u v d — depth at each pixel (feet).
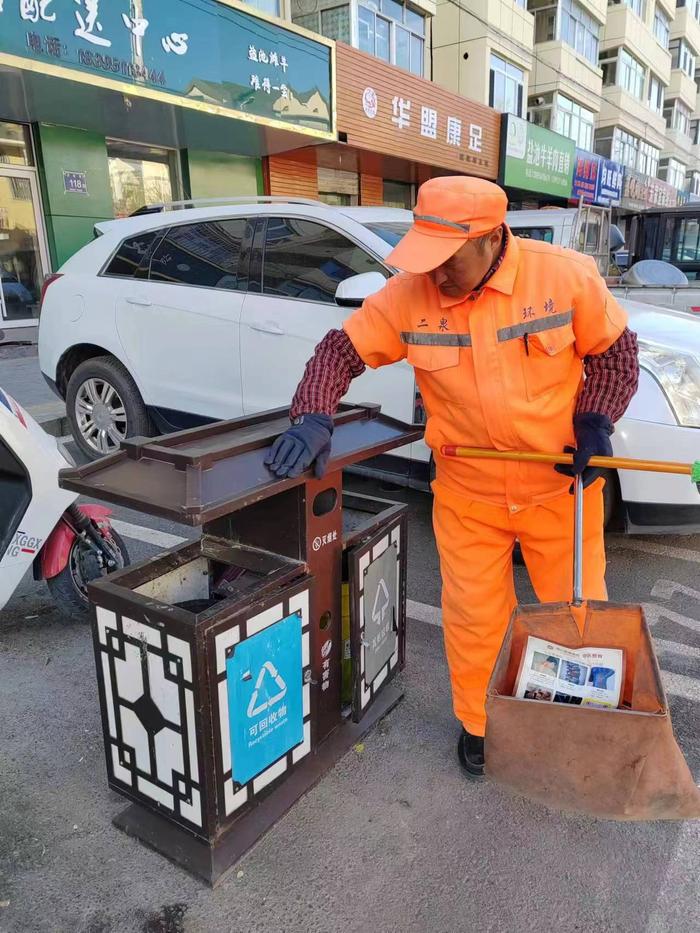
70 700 8.49
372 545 7.33
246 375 14.14
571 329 5.97
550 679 6.03
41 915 5.81
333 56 34.53
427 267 5.32
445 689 8.80
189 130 32.32
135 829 6.51
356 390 12.99
